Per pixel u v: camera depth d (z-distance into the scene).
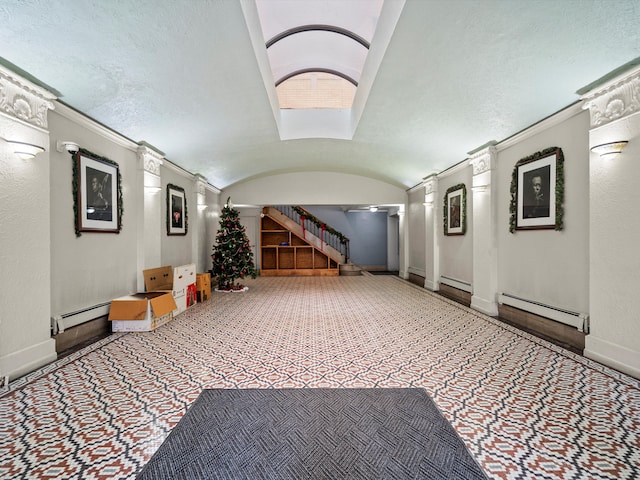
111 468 1.70
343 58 5.52
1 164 2.58
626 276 2.84
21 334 2.79
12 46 2.45
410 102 4.47
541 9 2.45
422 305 6.03
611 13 2.32
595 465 1.71
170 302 4.69
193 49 3.08
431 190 7.57
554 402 2.37
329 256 11.83
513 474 1.65
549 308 3.90
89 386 2.64
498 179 5.01
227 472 1.68
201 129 5.00
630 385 2.62
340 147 7.05
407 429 2.06
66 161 3.40
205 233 7.93
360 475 1.66
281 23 4.59
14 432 2.00
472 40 2.97
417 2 2.65
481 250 5.36
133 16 2.49
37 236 2.91
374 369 3.02
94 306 3.86
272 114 5.30
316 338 3.99
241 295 7.22
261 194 9.41
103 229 3.98
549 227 3.89
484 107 4.07
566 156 3.67
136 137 4.51
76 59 2.77
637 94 2.72
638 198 2.73
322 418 2.19
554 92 3.37
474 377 2.82
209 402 2.40
